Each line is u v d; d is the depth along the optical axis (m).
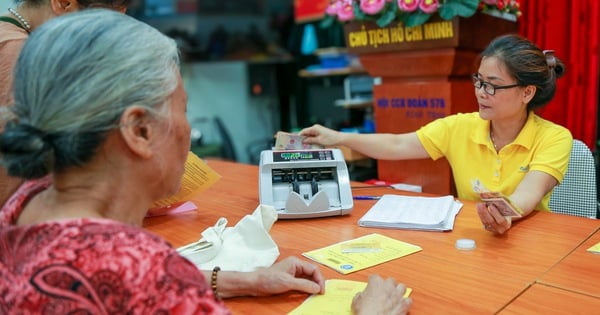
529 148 1.56
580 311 0.84
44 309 0.54
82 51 0.59
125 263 0.55
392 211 1.41
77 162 0.62
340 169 1.50
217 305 0.58
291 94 5.29
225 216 1.47
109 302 0.54
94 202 0.64
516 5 2.06
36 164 0.62
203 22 5.00
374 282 0.90
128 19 0.66
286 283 0.93
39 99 0.59
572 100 2.55
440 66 1.90
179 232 1.34
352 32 2.14
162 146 0.68
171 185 0.74
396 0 1.87
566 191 1.67
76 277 0.54
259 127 5.63
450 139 1.76
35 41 0.62
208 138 5.65
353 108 3.20
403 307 0.84
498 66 1.47
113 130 0.61
